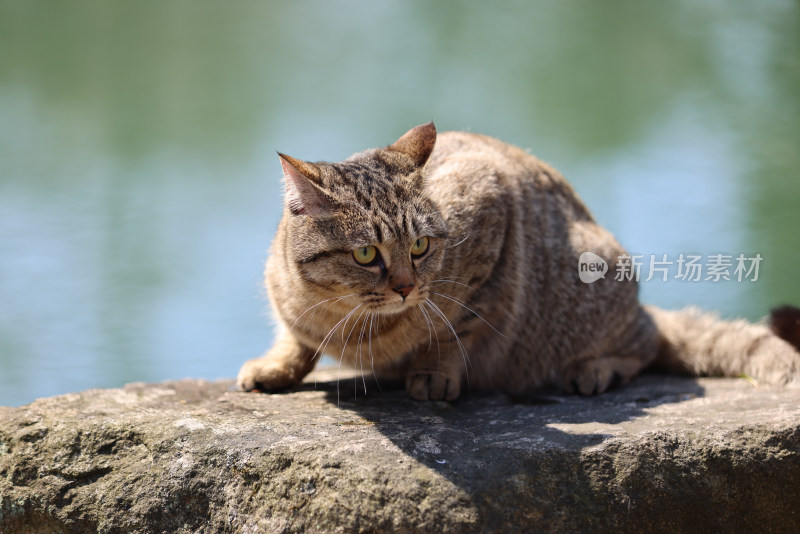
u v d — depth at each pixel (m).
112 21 15.85
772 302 9.59
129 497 4.89
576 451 4.71
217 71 15.26
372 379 6.39
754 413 5.29
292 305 5.64
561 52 16.19
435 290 5.68
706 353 6.91
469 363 6.38
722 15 15.85
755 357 6.76
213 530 4.75
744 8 15.85
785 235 10.41
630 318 6.72
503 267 6.21
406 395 5.93
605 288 6.57
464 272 5.88
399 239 5.15
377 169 5.51
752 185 11.76
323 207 5.19
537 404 5.96
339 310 5.42
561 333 6.59
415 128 6.00
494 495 4.44
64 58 15.75
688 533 4.76
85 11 15.98
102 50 15.63
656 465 4.74
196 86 15.05
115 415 5.31
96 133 13.96
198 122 13.96
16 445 5.15
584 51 16.16
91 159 13.27
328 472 4.52
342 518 4.40
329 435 4.90
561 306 6.58
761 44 15.41
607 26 16.66
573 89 15.22
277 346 6.34
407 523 4.33
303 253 5.27
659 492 4.70
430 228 5.34
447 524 4.32
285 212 5.65
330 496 4.46
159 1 16.45
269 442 4.83
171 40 16.36
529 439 4.86
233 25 16.64
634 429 5.00
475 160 6.26
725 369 6.87
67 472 5.03
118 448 5.08
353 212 5.14
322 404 5.66
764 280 9.77
